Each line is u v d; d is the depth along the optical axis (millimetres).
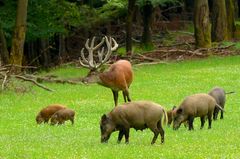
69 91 36906
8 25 50375
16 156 18719
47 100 33719
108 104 31797
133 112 19562
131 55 50344
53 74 44844
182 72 42844
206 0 52469
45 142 21266
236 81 38031
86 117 27734
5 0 51469
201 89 35406
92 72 29141
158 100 32188
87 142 20906
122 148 19266
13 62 43594
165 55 51875
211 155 18172
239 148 19328
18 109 30906
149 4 55406
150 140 21078
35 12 52344
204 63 47688
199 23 52594
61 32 55750
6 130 24578
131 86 37438
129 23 53500
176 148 19297
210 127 23484
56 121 25422
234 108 29188
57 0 54812
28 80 37844
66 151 19172
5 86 37094
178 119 22734
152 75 42094
